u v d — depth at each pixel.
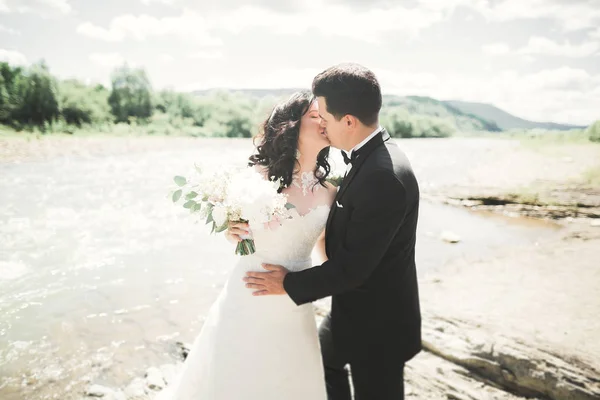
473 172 11.50
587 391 2.73
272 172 1.87
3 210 6.86
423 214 7.72
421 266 5.18
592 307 3.94
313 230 1.92
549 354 3.09
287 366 1.96
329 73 1.69
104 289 4.36
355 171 1.72
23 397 2.72
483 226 7.03
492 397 2.83
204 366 2.03
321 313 3.87
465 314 3.77
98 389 2.79
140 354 3.24
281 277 1.85
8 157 11.51
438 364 3.14
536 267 5.09
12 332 3.49
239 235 1.84
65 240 5.72
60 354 3.21
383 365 1.95
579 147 15.87
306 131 1.83
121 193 8.27
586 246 5.96
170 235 6.11
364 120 1.69
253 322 1.93
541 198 8.61
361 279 1.72
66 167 10.66
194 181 1.78
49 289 4.32
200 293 4.33
